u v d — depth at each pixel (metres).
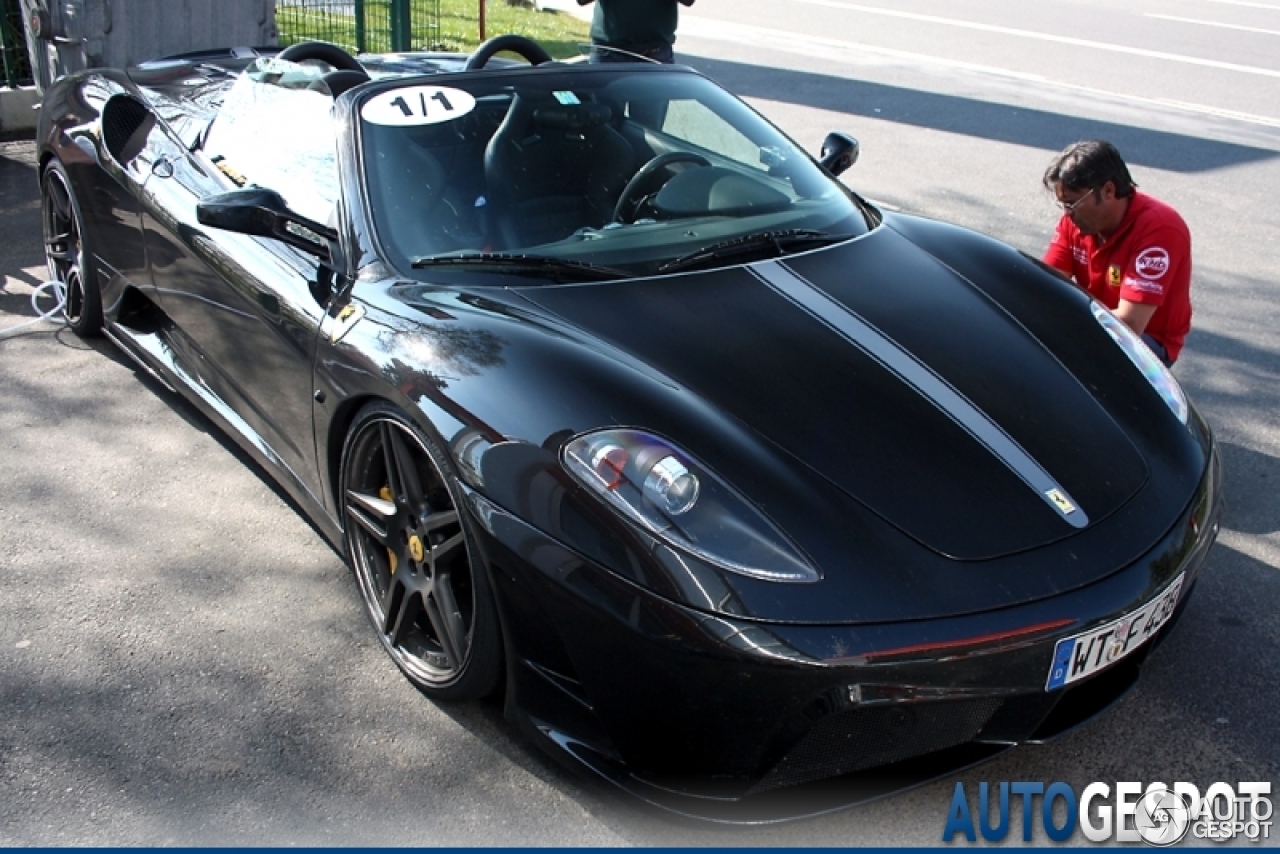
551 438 2.32
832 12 15.60
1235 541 3.51
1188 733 2.67
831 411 2.45
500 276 2.85
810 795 2.25
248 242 3.33
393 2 9.28
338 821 2.38
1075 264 4.03
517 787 2.48
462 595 2.65
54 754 2.55
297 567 3.29
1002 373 2.70
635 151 3.31
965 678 2.12
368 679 2.82
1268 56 13.56
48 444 3.95
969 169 7.97
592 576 2.19
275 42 7.88
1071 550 2.28
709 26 13.84
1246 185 7.86
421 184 3.06
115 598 3.12
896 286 2.99
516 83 3.42
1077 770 2.56
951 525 2.25
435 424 2.46
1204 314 5.50
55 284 4.91
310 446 3.07
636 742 2.25
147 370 4.21
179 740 2.60
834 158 3.88
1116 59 13.00
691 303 2.77
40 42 7.21
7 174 6.85
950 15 15.86
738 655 2.06
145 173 3.89
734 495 2.20
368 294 2.84
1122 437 2.61
